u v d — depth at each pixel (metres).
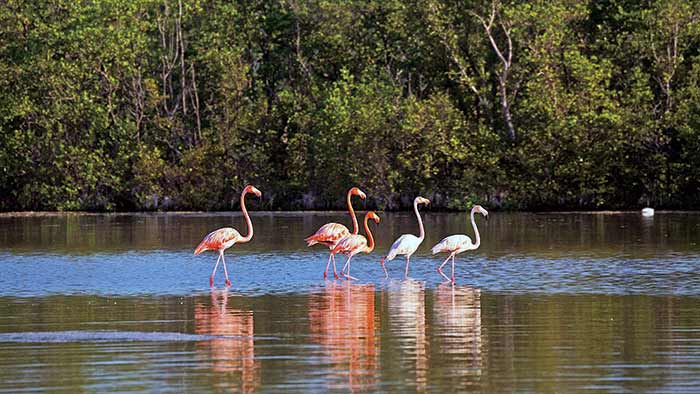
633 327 20.11
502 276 27.66
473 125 57.84
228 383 16.19
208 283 26.84
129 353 18.16
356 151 57.12
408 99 57.25
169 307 22.89
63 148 57.56
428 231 42.16
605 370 16.75
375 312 21.97
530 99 55.84
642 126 54.91
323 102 58.94
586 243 36.28
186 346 18.69
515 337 19.27
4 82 58.19
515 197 56.94
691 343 18.61
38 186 58.34
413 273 28.48
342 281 26.98
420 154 57.28
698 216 50.00
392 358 17.66
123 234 41.72
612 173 56.66
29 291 25.62
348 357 17.75
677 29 55.28
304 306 22.83
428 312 21.92
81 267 30.33
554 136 55.62
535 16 55.50
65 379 16.47
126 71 58.22
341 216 53.25
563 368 16.91
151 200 58.69
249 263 31.06
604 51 58.84
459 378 16.36
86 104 57.41
